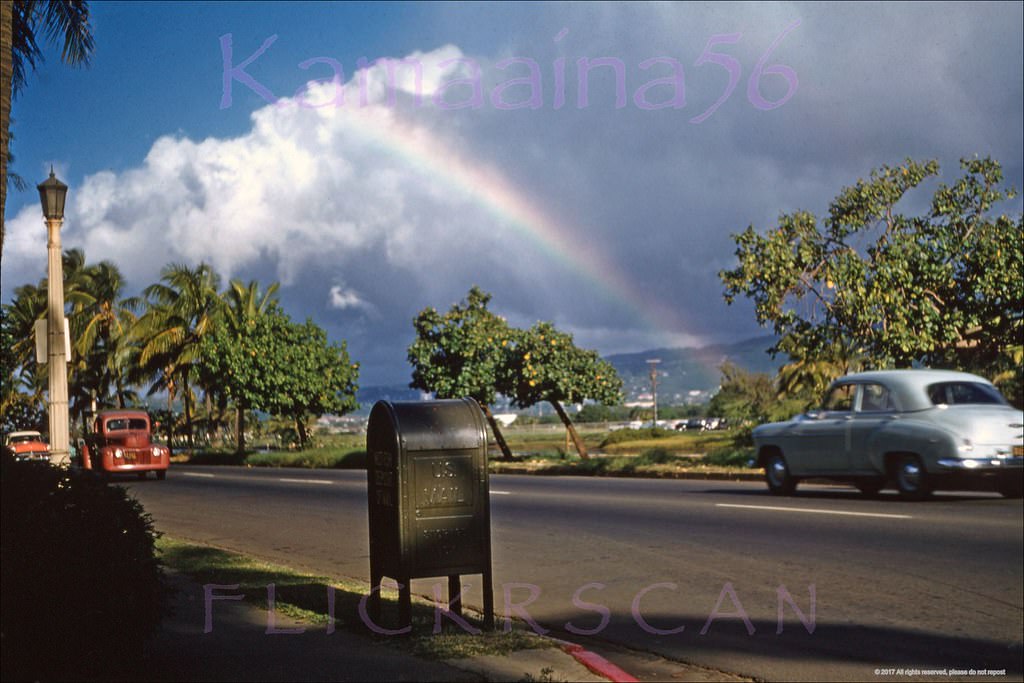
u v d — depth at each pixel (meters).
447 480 7.41
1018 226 21.16
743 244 22.12
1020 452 14.72
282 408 45.59
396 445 7.32
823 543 11.76
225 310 53.03
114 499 5.74
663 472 23.59
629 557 11.54
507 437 71.69
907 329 21.16
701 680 6.84
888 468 15.56
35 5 12.05
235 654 6.69
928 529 12.35
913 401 15.38
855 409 16.20
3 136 6.18
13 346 37.06
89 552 5.44
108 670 5.64
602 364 32.78
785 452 17.22
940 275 21.23
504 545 12.84
